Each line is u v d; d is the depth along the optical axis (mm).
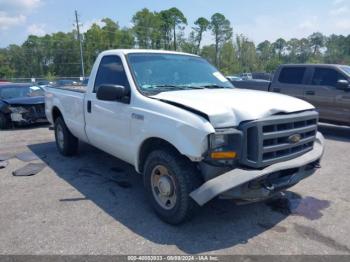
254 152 3072
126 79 4109
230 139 3053
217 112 3066
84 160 6121
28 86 11492
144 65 4281
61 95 5973
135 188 4684
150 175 3693
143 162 3941
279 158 3271
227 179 2941
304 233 3422
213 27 100000
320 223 3639
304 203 4168
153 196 3732
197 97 3479
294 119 3373
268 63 98438
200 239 3295
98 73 4812
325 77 8766
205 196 2951
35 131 9641
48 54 97688
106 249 3115
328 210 3971
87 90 5023
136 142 3830
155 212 3777
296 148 3531
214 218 3738
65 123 6000
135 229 3490
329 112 8625
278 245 3188
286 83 9617
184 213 3340
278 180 3328
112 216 3797
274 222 3662
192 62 4820
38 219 3729
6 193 4531
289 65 9664
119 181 4973
